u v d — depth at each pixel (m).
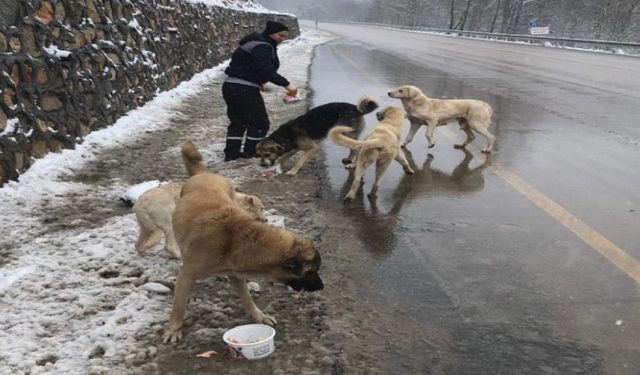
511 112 11.10
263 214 5.09
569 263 4.41
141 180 6.74
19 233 5.04
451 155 7.91
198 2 16.36
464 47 34.81
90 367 3.11
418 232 5.09
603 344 3.33
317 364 3.13
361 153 5.97
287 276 3.29
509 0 67.56
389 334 3.44
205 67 16.66
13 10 6.43
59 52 7.34
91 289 4.01
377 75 17.81
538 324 3.55
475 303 3.81
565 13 74.81
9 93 6.20
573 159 7.59
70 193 6.16
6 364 3.14
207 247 3.28
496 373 3.07
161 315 3.69
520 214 5.51
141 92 10.66
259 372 3.08
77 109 7.86
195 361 3.20
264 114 7.75
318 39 45.16
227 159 7.68
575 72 19.20
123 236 4.95
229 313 3.75
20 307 3.76
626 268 4.30
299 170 7.25
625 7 62.59
